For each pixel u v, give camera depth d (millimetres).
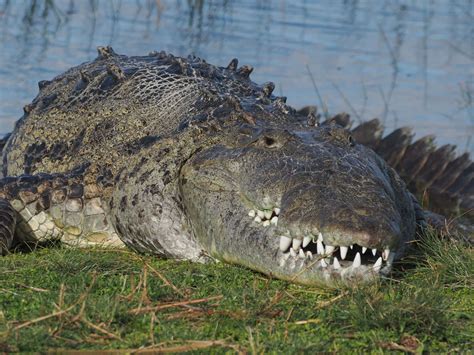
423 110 38094
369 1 52656
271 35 45312
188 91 24375
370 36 46438
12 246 23297
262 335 16047
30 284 18359
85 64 28656
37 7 47250
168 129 23328
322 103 37125
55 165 25219
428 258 20906
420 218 23938
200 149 21766
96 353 15062
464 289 19594
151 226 21844
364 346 15977
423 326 16656
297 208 18469
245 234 19828
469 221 29359
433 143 33531
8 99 35000
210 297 17438
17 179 23359
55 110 26594
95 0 49250
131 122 24250
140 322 16344
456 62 43656
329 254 18172
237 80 25844
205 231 21000
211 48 42625
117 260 20703
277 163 19719
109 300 16734
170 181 21906
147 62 26984
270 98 25109
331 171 19281
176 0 50594
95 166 23719
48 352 14984
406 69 42406
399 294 18062
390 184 20969
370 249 19031
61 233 23359
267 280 19250
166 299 17656
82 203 23219
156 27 45656
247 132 20984
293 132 20844
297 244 18516
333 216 18000
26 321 15938
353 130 34500
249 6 50438
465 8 51781
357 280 18141
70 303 16703
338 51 44062
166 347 15383
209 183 20859
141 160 22703
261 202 19375
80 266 19531
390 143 33875
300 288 18969
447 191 31672
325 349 15680
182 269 20391
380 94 39125
